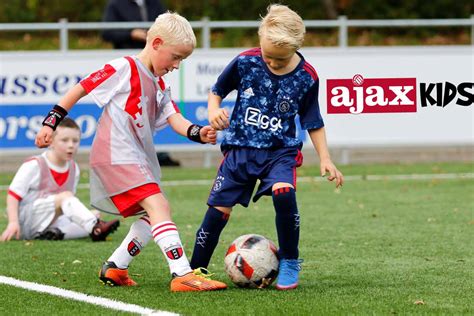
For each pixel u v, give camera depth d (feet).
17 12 184.85
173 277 37.17
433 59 88.12
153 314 32.94
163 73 37.63
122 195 37.11
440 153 105.29
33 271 42.60
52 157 53.01
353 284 38.83
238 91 37.83
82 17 189.78
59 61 87.66
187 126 37.99
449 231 54.70
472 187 76.23
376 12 190.80
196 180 83.05
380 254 47.06
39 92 87.51
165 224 36.70
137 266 43.86
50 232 52.54
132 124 37.35
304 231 55.06
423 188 76.02
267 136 37.27
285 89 37.32
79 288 38.19
